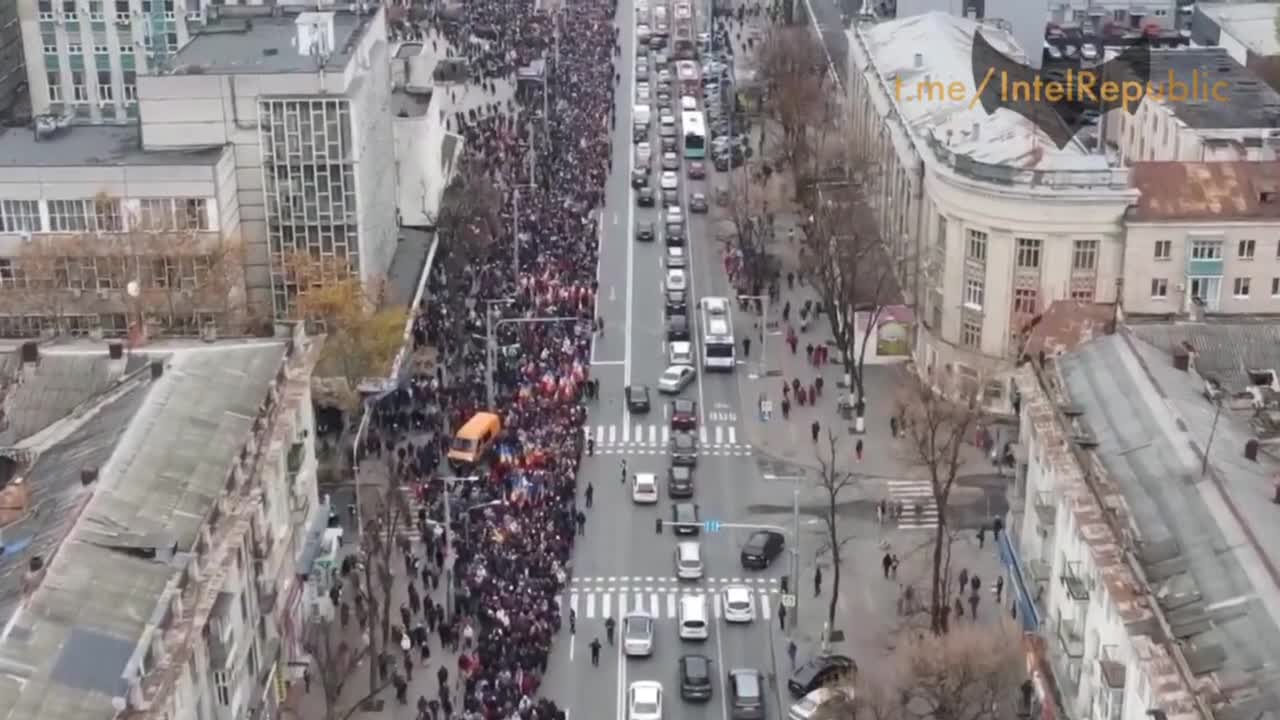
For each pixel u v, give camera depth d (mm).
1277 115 189500
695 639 125312
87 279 152250
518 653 121250
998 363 160000
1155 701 79625
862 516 145125
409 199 196625
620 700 118625
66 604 84062
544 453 150375
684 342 178250
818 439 160250
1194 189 155250
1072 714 97688
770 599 132375
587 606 131125
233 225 160250
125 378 110250
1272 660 76438
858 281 179625
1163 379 107438
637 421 164625
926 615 125312
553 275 193375
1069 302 145250
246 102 158750
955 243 162000
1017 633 116312
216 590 91500
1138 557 87688
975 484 150000
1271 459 97188
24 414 108562
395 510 129125
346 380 153000
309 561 120375
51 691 78312
